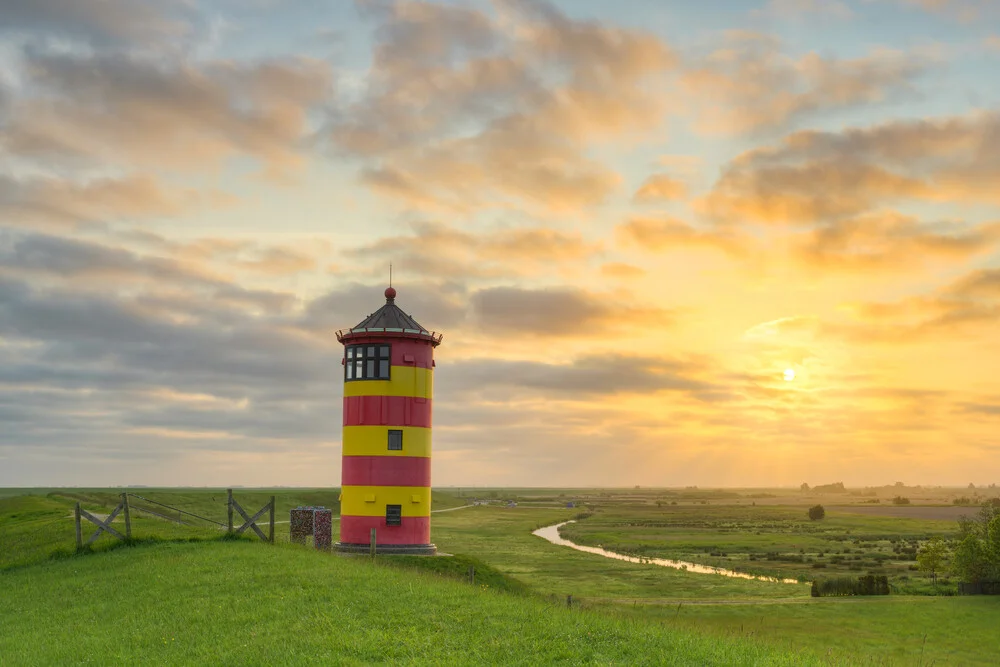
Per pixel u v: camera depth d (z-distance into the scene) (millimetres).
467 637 21125
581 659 19250
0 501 83500
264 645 20453
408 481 53656
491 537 135875
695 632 25344
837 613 55500
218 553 37781
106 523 43469
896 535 155875
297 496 196000
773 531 168875
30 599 31844
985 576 68438
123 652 21141
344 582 28938
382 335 54188
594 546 129250
